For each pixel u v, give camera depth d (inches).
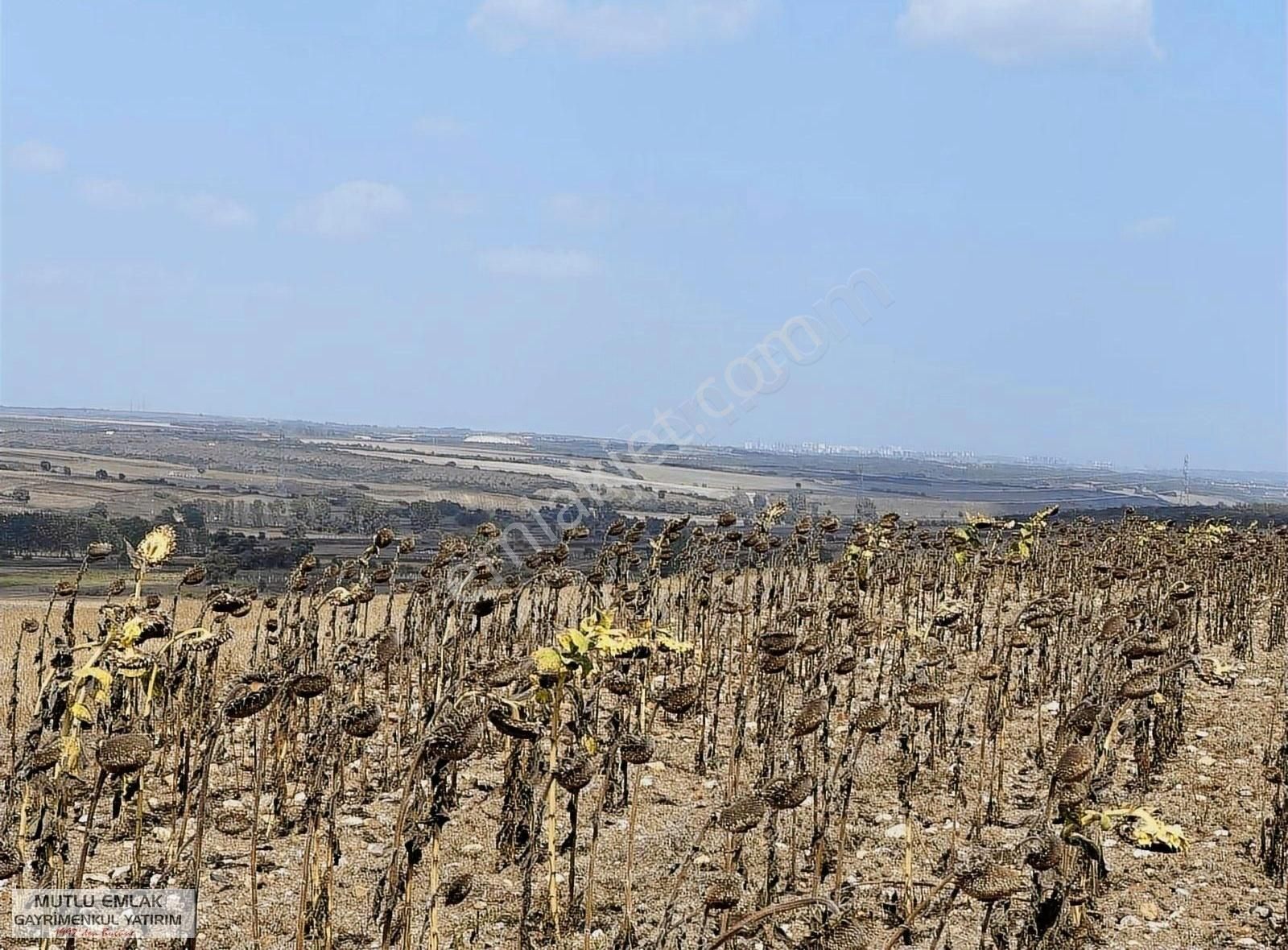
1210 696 501.0
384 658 333.4
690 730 442.3
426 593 398.9
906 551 638.5
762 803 184.1
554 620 436.8
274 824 330.6
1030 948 230.5
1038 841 206.8
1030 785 395.9
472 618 382.9
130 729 312.5
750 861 319.0
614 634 244.5
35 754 221.1
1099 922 280.7
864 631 398.6
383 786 368.2
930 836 345.1
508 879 302.4
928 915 283.0
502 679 239.3
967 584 652.7
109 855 306.0
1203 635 624.1
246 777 376.8
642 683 345.4
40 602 804.6
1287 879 317.1
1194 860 337.7
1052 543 705.0
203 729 338.0
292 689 207.3
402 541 406.0
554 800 260.8
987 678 371.9
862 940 186.4
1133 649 291.3
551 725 258.8
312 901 280.1
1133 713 392.8
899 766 377.1
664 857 319.6
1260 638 621.0
